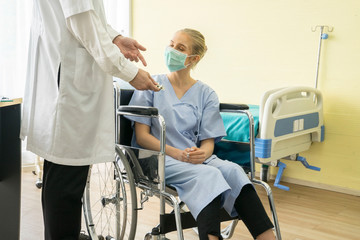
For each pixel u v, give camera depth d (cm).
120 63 112
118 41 133
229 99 332
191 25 346
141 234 195
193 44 165
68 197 121
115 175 161
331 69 282
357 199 266
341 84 279
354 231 210
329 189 286
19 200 142
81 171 122
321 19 283
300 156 279
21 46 304
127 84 175
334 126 283
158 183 140
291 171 301
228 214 151
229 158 175
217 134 166
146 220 215
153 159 141
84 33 107
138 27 379
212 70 339
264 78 313
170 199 132
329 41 281
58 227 122
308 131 267
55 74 117
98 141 122
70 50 116
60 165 119
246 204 142
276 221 150
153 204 241
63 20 115
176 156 152
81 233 162
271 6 304
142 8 374
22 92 308
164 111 162
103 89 122
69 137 118
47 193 121
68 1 104
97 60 111
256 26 312
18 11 301
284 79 304
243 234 199
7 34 297
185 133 165
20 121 140
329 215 232
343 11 274
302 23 292
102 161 122
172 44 166
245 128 234
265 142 229
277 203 252
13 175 142
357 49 271
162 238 141
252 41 316
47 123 119
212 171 140
